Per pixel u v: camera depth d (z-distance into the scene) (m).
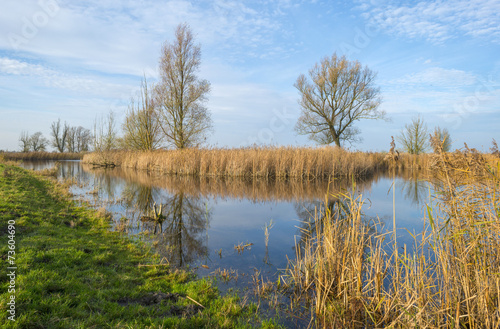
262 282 4.21
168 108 27.59
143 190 13.19
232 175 18.30
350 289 3.82
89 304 3.21
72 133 68.06
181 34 27.23
